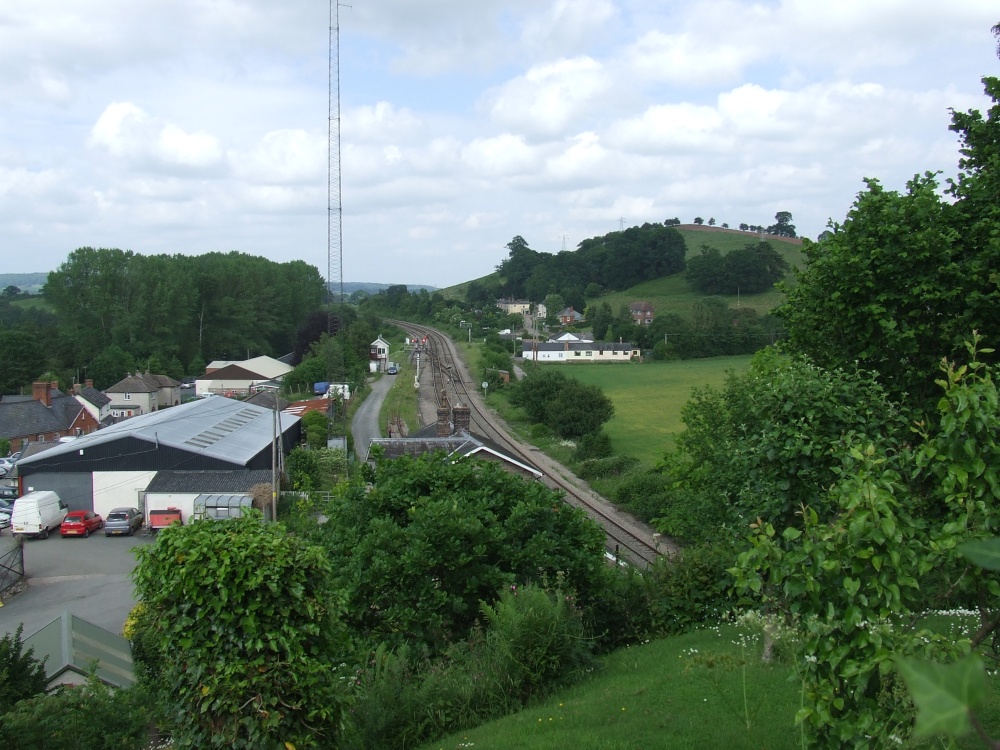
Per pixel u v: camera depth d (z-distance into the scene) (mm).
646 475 37719
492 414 67812
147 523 36844
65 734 10508
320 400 66812
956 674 1714
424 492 15766
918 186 16703
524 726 10016
